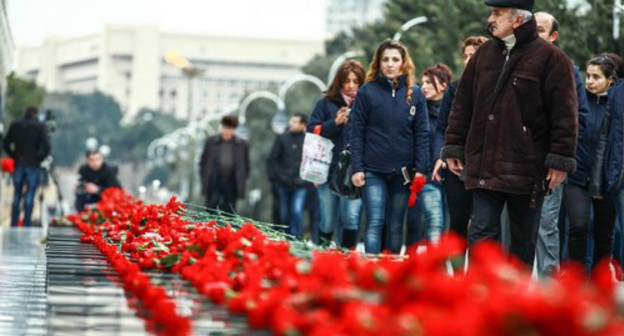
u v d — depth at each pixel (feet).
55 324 25.18
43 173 131.13
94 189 116.88
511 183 40.86
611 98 54.65
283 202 95.20
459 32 186.09
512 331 16.19
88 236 50.72
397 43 56.18
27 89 379.96
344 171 59.82
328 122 66.69
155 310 25.03
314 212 96.53
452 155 42.50
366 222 56.65
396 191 57.00
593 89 55.47
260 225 41.39
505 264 19.31
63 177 594.65
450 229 50.06
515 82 40.96
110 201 79.66
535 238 41.96
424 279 19.21
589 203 55.21
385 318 17.89
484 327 16.03
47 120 138.51
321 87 262.67
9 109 315.17
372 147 56.34
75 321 25.48
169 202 52.31
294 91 380.37
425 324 16.20
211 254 32.45
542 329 16.19
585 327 15.94
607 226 56.44
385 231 59.98
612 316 16.67
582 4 135.64
